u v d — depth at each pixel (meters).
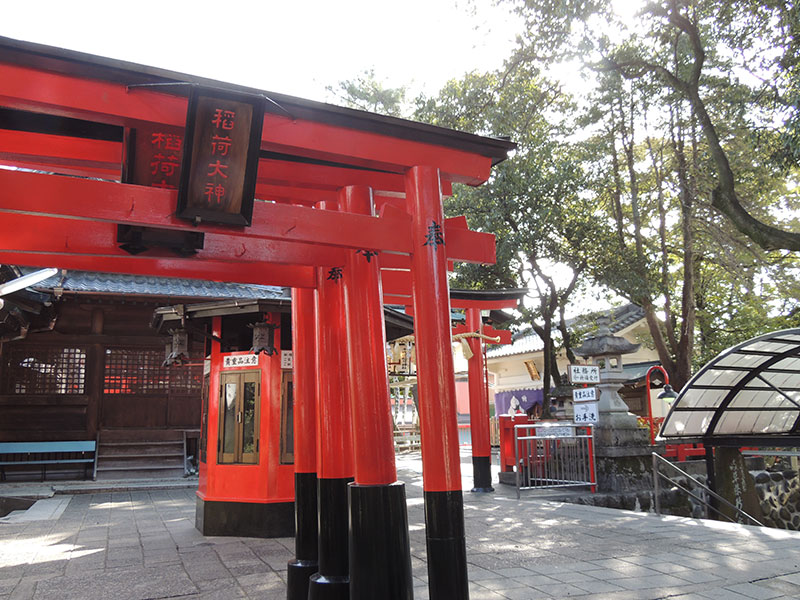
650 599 4.75
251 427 7.76
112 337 13.98
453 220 5.03
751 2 10.54
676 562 5.93
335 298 5.13
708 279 19.64
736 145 15.27
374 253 4.80
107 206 3.60
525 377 26.16
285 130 4.12
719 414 10.45
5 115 4.05
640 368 21.39
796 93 9.15
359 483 4.29
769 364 9.53
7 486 12.18
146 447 13.95
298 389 5.46
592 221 16.30
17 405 13.24
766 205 16.62
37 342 13.49
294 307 5.75
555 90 15.66
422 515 9.02
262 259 4.73
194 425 14.55
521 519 8.45
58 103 3.47
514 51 13.80
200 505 7.98
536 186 15.31
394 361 14.34
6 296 10.04
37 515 9.35
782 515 12.17
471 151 4.79
